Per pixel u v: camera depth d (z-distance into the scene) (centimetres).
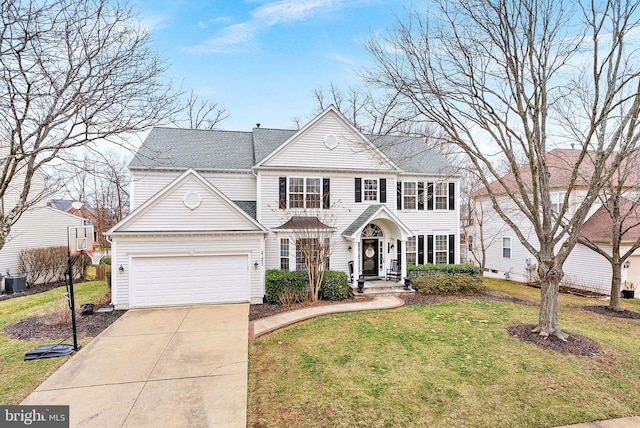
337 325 998
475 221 2556
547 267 872
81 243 868
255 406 566
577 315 1141
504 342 845
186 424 514
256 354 791
